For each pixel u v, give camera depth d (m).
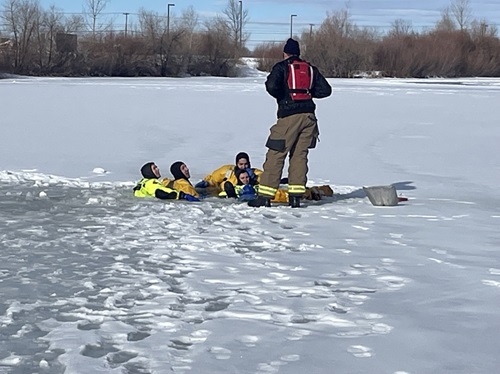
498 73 83.06
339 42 77.94
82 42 70.56
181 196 9.22
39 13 67.62
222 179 9.97
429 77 79.00
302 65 8.74
